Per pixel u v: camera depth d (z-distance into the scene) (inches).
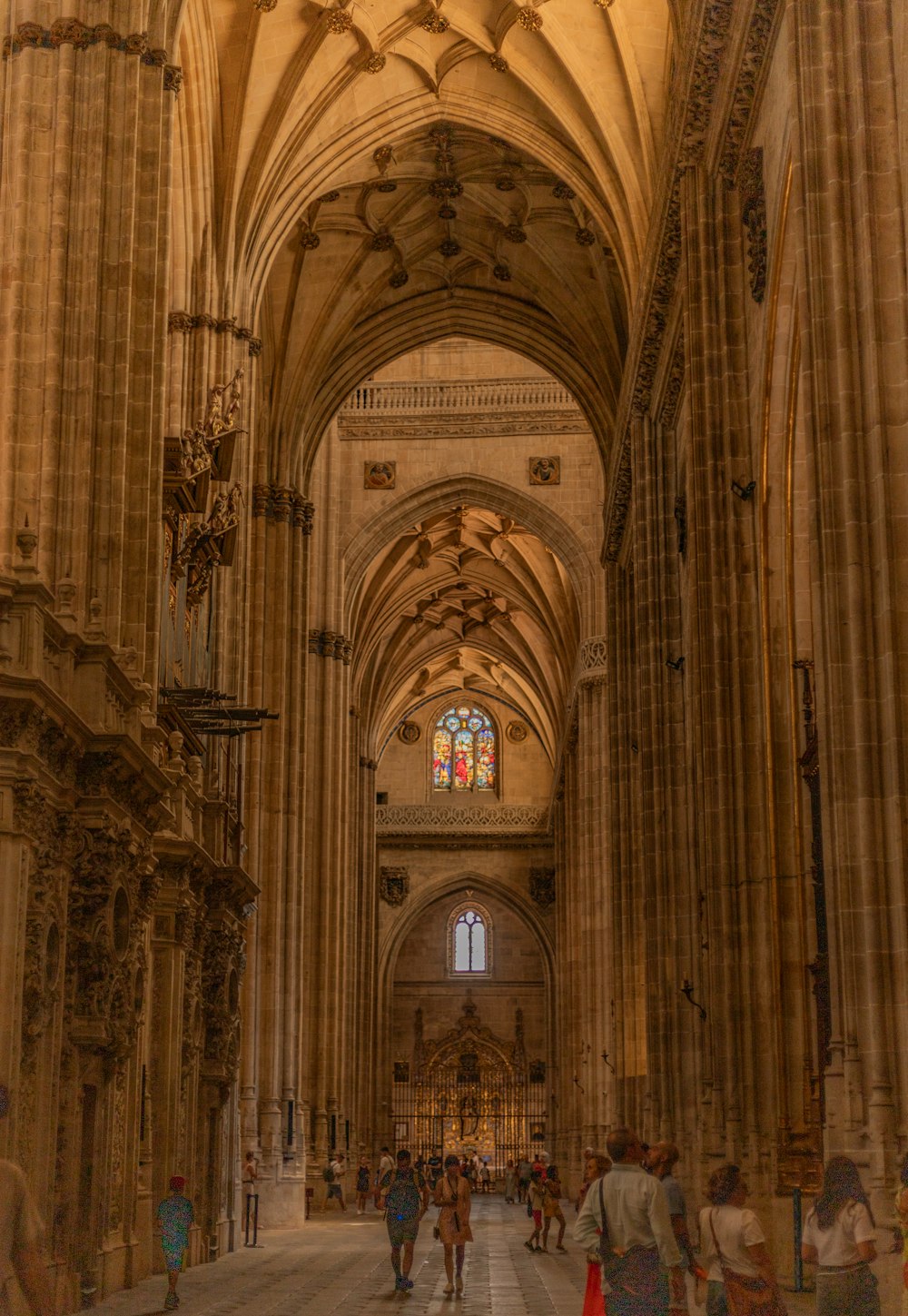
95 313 831.7
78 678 725.3
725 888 867.4
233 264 1277.1
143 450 849.5
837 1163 382.6
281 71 1277.1
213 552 1067.9
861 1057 537.3
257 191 1293.1
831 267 586.9
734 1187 386.9
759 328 874.8
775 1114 831.1
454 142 1469.0
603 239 1459.2
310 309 1596.9
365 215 1545.3
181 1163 947.3
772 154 826.2
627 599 1552.7
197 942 1001.5
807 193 599.5
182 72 930.7
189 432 951.0
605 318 1601.9
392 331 1694.1
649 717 1261.1
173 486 928.3
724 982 864.3
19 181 837.2
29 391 817.5
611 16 1211.2
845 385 573.3
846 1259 370.9
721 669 890.7
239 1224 1233.4
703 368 933.8
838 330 580.1
